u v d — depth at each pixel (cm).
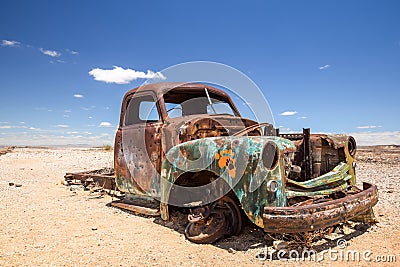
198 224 402
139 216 510
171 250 366
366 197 370
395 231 416
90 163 1262
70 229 444
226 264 326
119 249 370
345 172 424
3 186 767
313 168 461
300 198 387
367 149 1869
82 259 342
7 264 327
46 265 327
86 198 643
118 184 563
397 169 980
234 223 391
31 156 1561
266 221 321
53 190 729
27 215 513
